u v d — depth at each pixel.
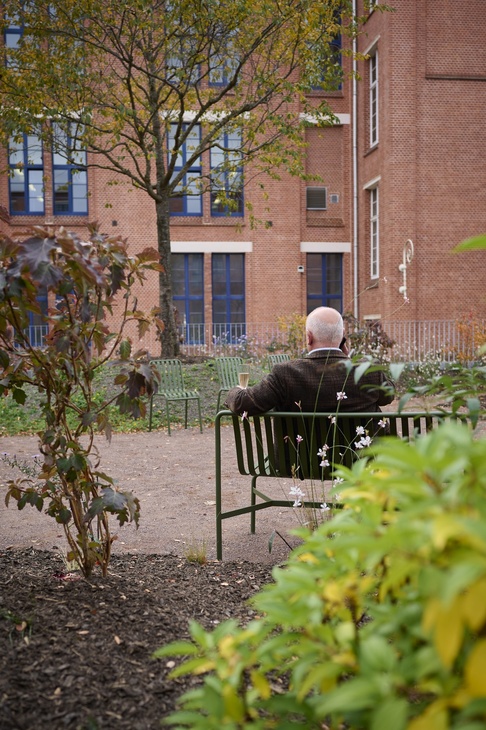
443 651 1.02
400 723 1.03
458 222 25.67
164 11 15.83
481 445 1.18
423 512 1.14
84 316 2.85
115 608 2.97
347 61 28.61
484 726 0.98
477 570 0.97
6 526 5.46
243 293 29.41
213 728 1.36
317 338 4.25
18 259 2.55
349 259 29.62
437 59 25.52
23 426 11.63
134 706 2.13
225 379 12.66
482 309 25.55
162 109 19.02
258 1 15.79
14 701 2.11
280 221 29.03
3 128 16.47
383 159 25.91
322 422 4.14
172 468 8.33
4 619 2.73
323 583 1.52
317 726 1.70
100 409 3.19
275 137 18.03
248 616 3.05
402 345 23.00
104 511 3.46
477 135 25.75
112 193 27.97
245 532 5.26
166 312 18.02
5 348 3.12
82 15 15.55
